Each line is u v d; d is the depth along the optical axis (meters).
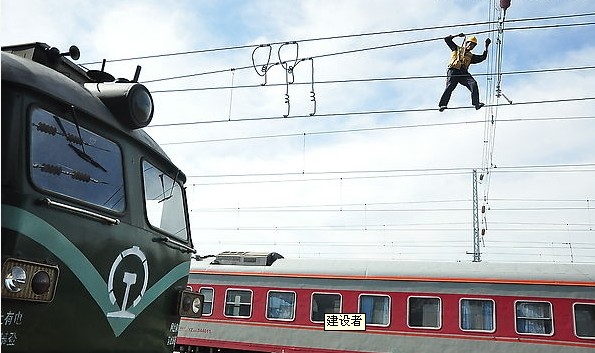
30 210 3.31
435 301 15.66
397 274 16.20
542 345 14.48
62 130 3.75
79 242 3.69
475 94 10.59
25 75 3.50
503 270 15.52
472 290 15.43
